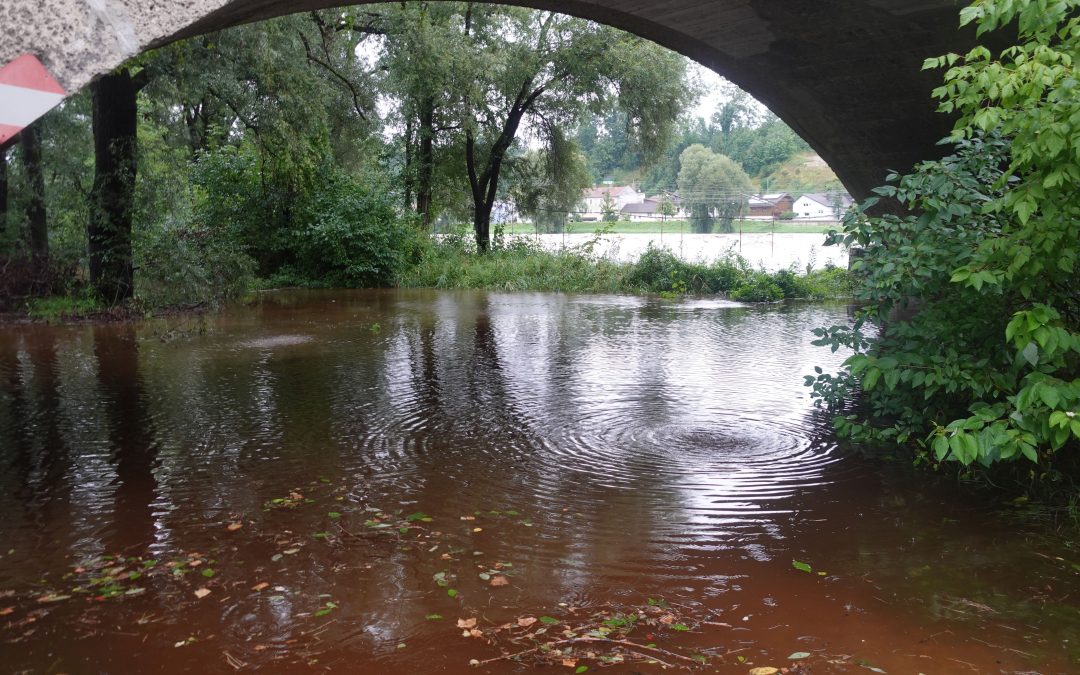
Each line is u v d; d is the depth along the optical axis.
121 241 16.23
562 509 5.17
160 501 5.33
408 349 11.60
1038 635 3.56
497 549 4.54
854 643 3.49
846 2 8.05
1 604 3.89
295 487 5.61
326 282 23.05
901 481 5.72
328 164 23.86
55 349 11.60
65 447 6.59
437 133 27.84
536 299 19.39
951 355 5.63
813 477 5.80
